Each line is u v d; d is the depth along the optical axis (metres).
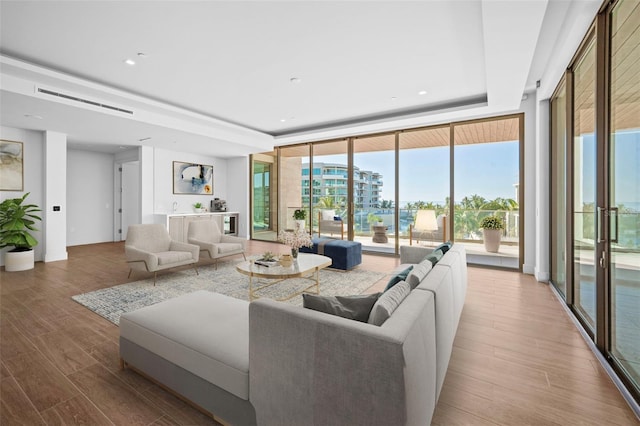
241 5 2.44
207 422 1.57
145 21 2.66
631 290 1.81
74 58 3.35
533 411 1.66
